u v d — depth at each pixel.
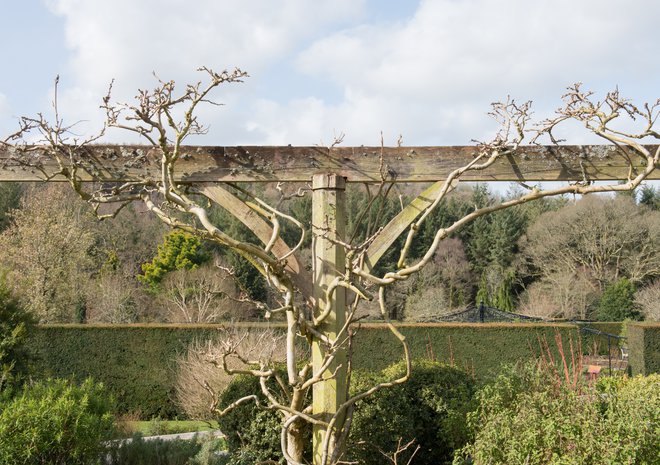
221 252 23.56
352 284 3.82
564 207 26.33
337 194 4.31
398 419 5.83
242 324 11.91
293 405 4.01
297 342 11.05
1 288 6.38
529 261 27.55
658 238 24.81
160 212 4.00
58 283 16.73
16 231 17.34
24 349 6.45
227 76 3.60
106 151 4.42
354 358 12.27
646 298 23.08
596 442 4.24
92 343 12.21
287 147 4.46
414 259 26.42
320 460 4.13
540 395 4.71
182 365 11.08
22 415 4.60
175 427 9.99
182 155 4.41
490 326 12.61
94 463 4.95
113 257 20.86
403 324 12.57
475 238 27.97
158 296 19.67
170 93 3.60
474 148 4.48
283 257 3.90
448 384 6.37
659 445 4.29
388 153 4.47
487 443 4.56
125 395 12.10
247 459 5.71
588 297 25.02
